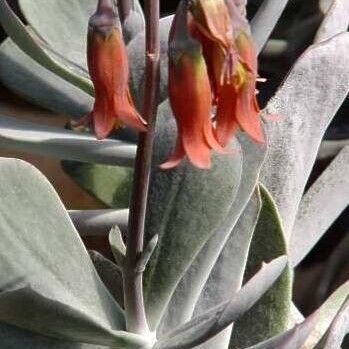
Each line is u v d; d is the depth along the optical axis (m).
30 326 0.47
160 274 0.49
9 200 0.48
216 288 0.51
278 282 0.51
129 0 0.54
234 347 0.52
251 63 0.41
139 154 0.45
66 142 0.54
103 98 0.43
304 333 0.46
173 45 0.42
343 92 0.53
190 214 0.48
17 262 0.48
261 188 0.51
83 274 0.49
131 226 0.46
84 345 0.48
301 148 0.53
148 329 0.49
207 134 0.42
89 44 0.42
